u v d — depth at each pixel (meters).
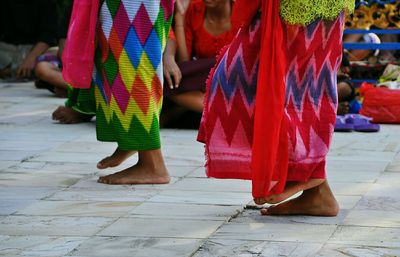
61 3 18.00
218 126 7.31
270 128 7.00
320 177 7.43
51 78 15.91
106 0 8.62
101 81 8.84
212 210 7.95
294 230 7.29
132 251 6.71
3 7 18.39
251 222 7.57
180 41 12.39
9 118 13.59
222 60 7.31
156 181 9.02
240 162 7.30
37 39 18.34
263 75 7.00
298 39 7.11
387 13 15.31
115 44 8.65
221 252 6.67
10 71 18.61
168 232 7.23
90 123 13.20
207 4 12.20
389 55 15.88
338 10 7.18
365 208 8.05
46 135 12.09
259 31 7.10
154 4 8.64
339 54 7.41
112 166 9.27
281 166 7.18
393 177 9.43
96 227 7.39
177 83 12.19
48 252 6.71
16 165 10.05
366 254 6.61
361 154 10.80
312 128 7.32
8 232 7.26
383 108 13.30
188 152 10.84
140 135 8.83
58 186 8.97
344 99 13.64
